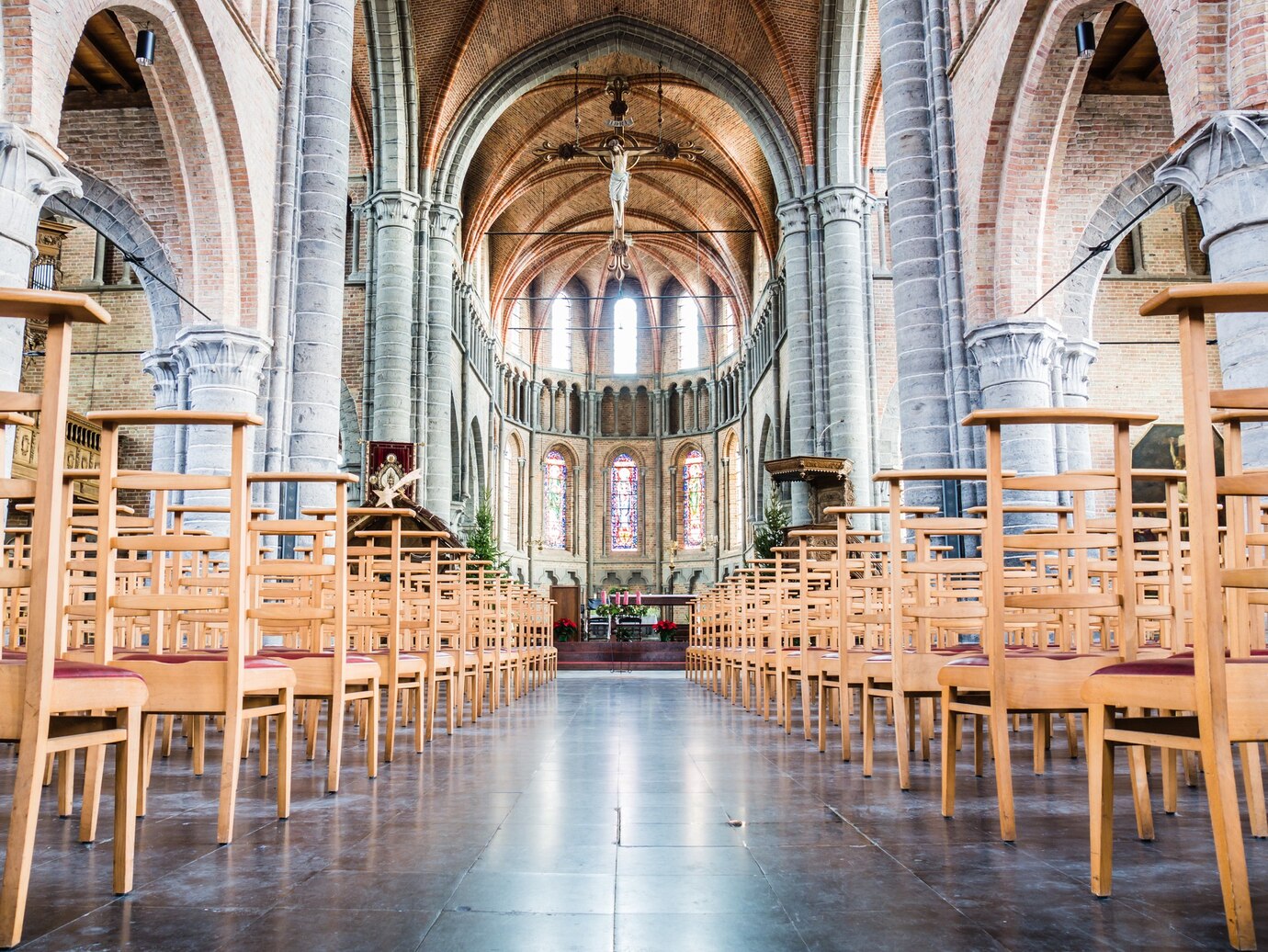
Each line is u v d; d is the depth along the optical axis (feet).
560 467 155.53
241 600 13.28
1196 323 9.33
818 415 82.79
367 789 17.21
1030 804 15.64
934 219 45.55
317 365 46.75
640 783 17.93
